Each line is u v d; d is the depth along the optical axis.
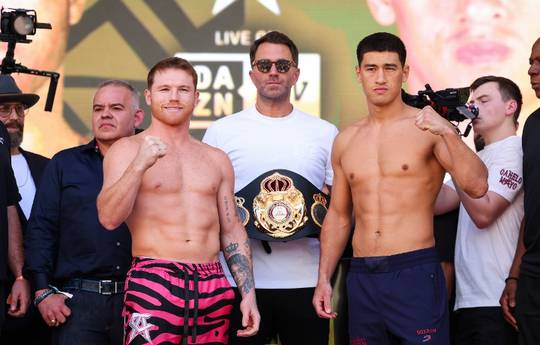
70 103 7.68
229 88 7.70
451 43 7.68
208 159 5.31
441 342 5.30
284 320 6.07
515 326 5.73
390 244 5.36
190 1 7.72
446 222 6.19
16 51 7.67
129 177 4.88
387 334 5.38
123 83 6.15
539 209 5.51
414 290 5.30
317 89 7.65
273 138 6.21
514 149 5.96
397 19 7.70
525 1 7.65
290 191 5.95
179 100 5.20
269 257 6.05
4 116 6.47
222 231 5.37
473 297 5.91
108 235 5.86
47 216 5.99
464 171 5.13
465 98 5.73
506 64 7.66
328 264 5.70
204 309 5.08
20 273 6.12
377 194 5.41
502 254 5.88
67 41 7.70
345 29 7.68
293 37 7.68
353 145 5.56
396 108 5.51
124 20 7.72
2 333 6.24
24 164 6.62
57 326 5.85
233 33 7.71
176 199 5.13
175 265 5.06
